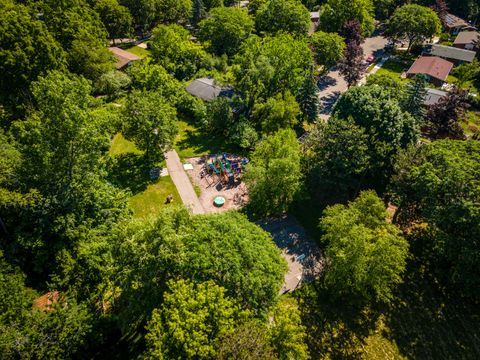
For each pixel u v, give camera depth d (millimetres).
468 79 85312
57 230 32688
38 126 34281
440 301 37250
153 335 23219
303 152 49625
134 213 44094
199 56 78250
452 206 35344
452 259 36219
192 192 48250
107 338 29031
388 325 34844
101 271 29109
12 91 48969
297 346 25641
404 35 99500
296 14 89188
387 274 32812
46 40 50375
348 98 51906
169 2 97562
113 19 86812
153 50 77438
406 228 44844
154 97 49781
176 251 26328
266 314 28016
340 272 33000
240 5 131125
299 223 45312
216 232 28938
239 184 50281
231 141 58281
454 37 111500
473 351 33125
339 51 78438
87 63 60812
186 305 23797
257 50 63094
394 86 62875
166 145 51906
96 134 37031
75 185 35969
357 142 43312
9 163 33969
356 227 32438
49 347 23828
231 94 64812
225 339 23016
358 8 91312
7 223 33562
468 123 70250
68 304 27203
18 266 30562
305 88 60812
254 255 28406
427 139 62594
